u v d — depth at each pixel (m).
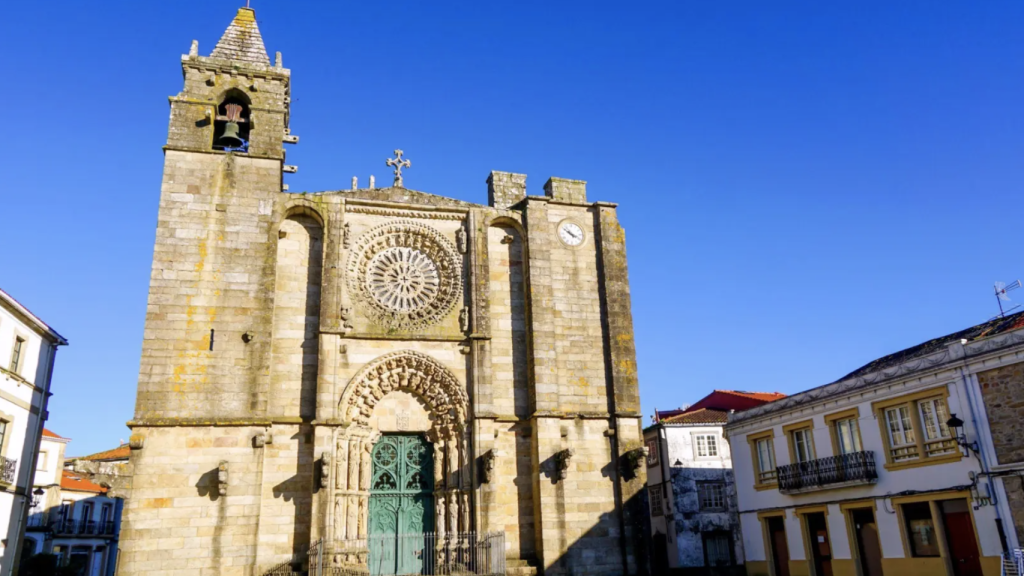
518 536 32.81
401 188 36.84
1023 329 27.06
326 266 33.44
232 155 34.16
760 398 58.38
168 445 29.69
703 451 51.69
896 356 40.56
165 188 32.97
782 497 37.59
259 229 33.31
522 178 39.09
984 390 28.23
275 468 30.84
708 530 49.78
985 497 27.59
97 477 28.78
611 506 33.81
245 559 28.97
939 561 29.16
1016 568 26.00
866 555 33.06
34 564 47.84
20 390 36.91
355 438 32.28
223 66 35.72
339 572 29.27
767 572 38.28
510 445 33.97
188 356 30.92
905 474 31.08
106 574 64.69
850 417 34.19
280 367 32.28
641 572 32.91
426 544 32.41
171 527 28.81
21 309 36.31
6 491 35.62
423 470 33.66
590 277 37.44
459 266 35.94
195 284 31.94
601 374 35.88
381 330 33.91
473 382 33.81
